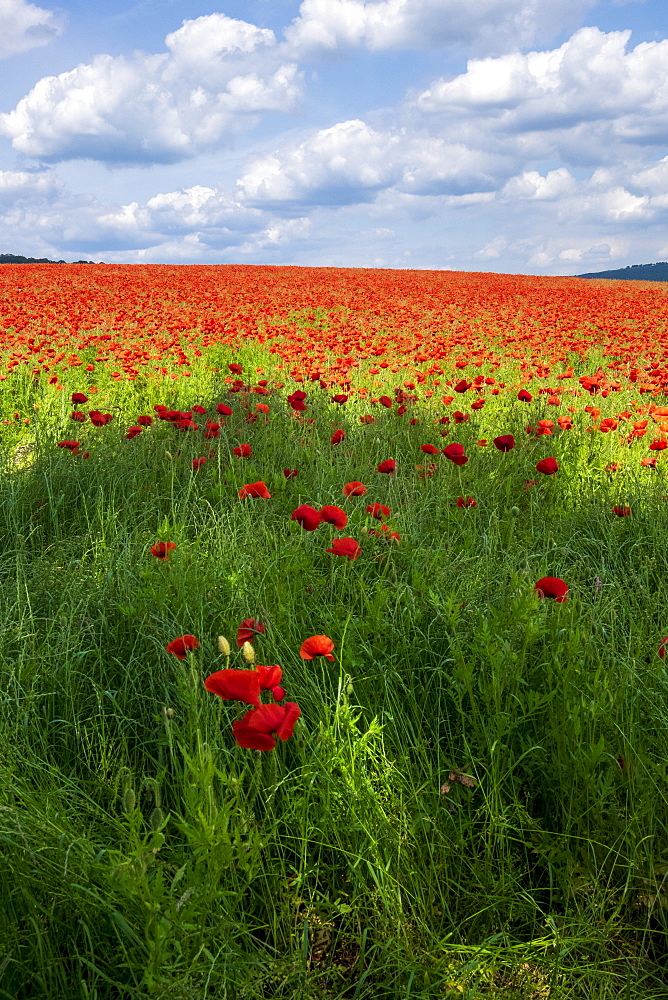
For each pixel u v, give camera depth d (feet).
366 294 74.95
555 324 47.70
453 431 18.54
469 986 5.02
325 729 6.33
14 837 5.23
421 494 13.58
